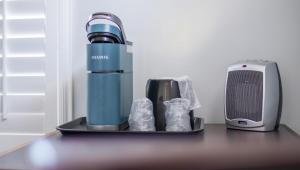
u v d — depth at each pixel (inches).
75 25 42.9
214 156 22.3
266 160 21.4
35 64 43.0
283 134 31.8
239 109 34.3
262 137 30.0
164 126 33.1
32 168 19.7
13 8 43.3
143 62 42.0
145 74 41.9
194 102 35.0
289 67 40.0
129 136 29.8
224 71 40.9
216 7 41.0
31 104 43.1
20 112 43.3
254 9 40.5
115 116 31.2
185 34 41.4
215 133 32.2
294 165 20.6
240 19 40.7
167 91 33.5
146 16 41.9
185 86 34.5
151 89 34.0
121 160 21.5
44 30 42.7
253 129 33.5
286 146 25.7
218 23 41.0
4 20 42.6
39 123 42.9
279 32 40.1
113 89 31.2
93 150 24.3
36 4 43.0
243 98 34.1
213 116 41.1
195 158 21.8
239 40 40.7
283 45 40.1
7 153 23.6
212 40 41.1
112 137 29.5
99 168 19.9
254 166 20.2
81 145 26.2
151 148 24.8
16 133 43.3
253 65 33.9
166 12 41.7
